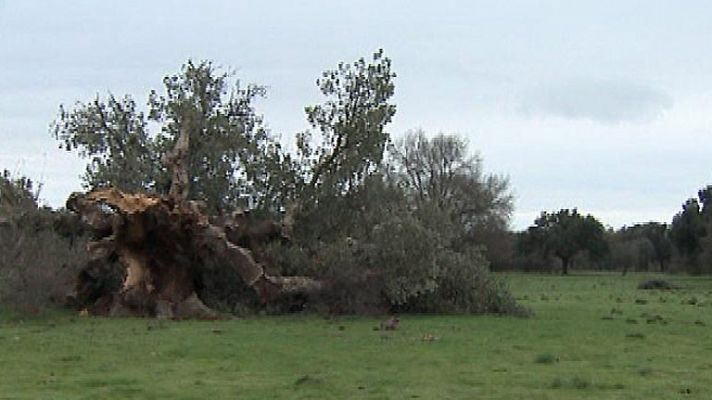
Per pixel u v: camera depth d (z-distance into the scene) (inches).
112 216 1051.3
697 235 3538.4
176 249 1035.3
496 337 884.0
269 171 1234.0
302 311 1115.3
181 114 1230.9
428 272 1093.8
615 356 753.0
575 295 1861.5
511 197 3838.6
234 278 1117.7
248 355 714.8
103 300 1078.4
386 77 1267.2
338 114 1252.5
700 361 724.7
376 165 1268.5
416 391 553.6
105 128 1334.9
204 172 1243.8
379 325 978.1
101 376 598.9
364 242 1120.8
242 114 1331.2
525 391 560.4
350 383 581.6
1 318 972.6
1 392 535.2
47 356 697.0
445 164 3329.2
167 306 1034.7
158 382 577.9
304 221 1233.4
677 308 1424.7
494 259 3575.3
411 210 1199.6
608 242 4084.6
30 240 1094.4
